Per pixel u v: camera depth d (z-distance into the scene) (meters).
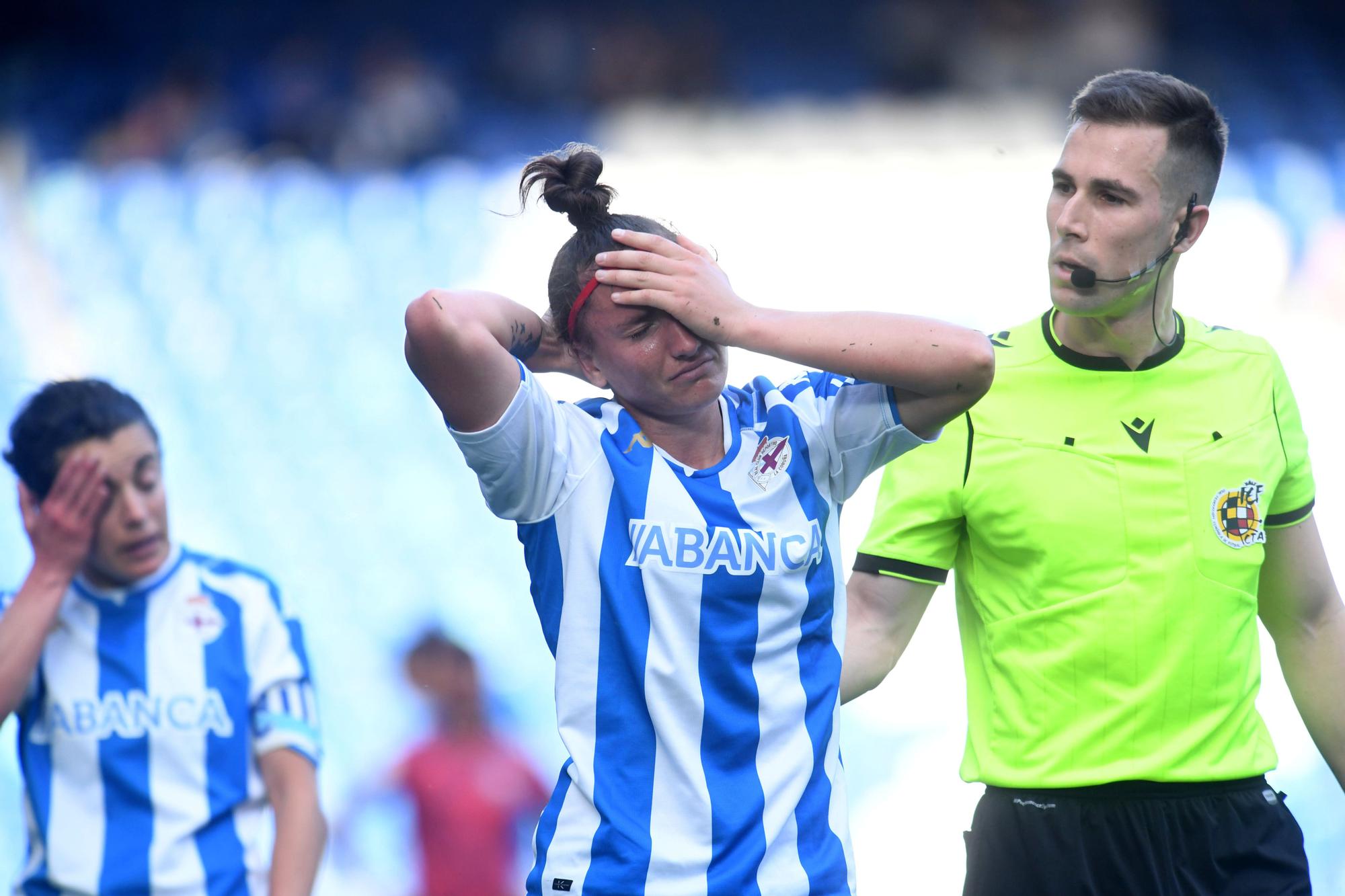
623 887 7.83
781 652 8.23
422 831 17.23
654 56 45.47
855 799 20.14
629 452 8.30
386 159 41.31
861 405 8.45
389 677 23.47
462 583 25.92
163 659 11.28
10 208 37.50
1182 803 9.77
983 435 9.98
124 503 11.20
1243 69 43.84
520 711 22.25
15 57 48.62
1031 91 43.69
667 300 7.88
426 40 49.16
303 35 49.53
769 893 7.91
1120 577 9.75
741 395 8.75
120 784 11.08
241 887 11.20
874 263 33.78
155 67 48.06
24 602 11.05
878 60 46.25
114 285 35.16
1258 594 10.66
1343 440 26.44
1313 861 19.12
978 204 36.12
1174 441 9.89
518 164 39.44
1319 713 10.63
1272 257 32.19
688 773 7.93
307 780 11.43
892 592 10.24
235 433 30.42
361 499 28.36
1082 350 10.09
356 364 32.47
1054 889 9.86
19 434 11.23
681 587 8.05
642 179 37.88
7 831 20.27
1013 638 10.00
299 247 36.22
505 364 7.88
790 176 38.03
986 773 10.14
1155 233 9.51
